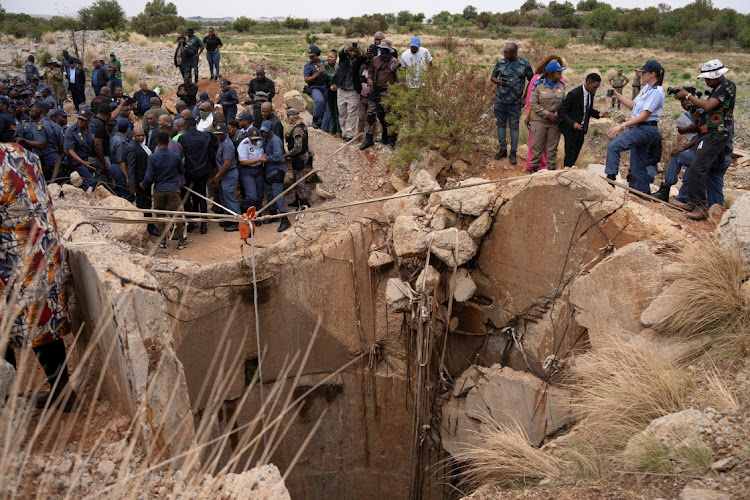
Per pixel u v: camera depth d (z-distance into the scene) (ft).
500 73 34.96
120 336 13.15
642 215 23.88
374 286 34.32
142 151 33.01
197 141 34.09
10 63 87.81
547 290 27.58
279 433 34.78
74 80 64.80
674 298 20.02
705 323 19.51
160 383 13.32
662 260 21.56
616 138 29.91
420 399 30.91
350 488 37.47
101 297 13.50
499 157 36.65
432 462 34.24
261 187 36.58
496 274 30.07
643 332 20.88
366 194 36.78
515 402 28.19
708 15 254.06
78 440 13.42
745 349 18.02
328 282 33.37
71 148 33.96
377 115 39.24
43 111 34.71
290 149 36.42
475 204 29.22
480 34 237.66
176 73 84.74
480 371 30.37
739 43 213.66
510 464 18.12
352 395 35.73
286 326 32.96
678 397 17.01
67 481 11.85
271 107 35.60
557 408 26.11
